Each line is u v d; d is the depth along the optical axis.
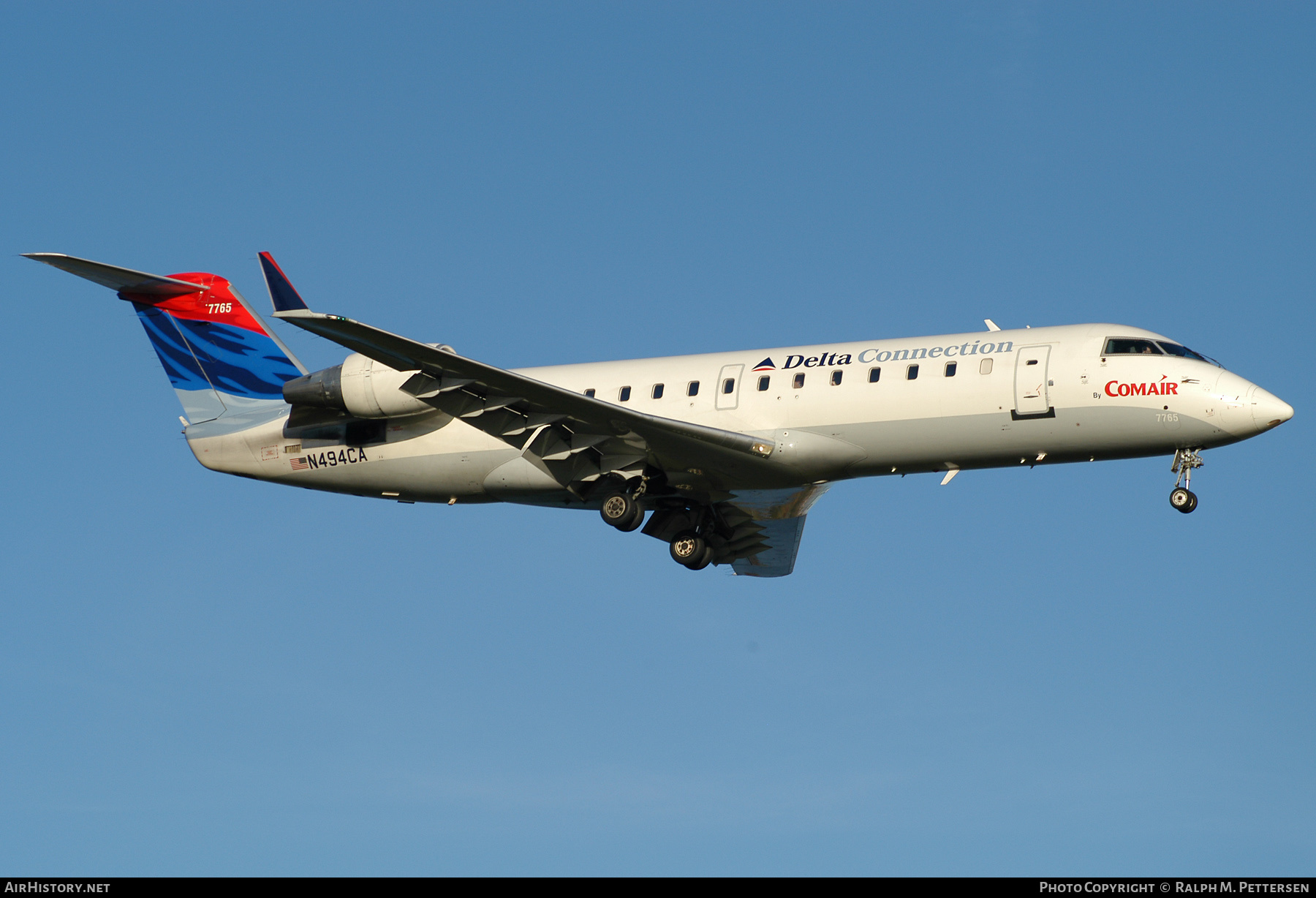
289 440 110.94
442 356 92.81
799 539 112.31
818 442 96.56
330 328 89.88
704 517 108.75
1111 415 92.50
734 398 99.19
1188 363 92.38
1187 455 93.69
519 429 99.75
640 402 101.62
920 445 95.38
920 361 96.19
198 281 115.38
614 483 102.25
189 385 114.94
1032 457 95.19
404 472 107.69
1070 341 94.62
